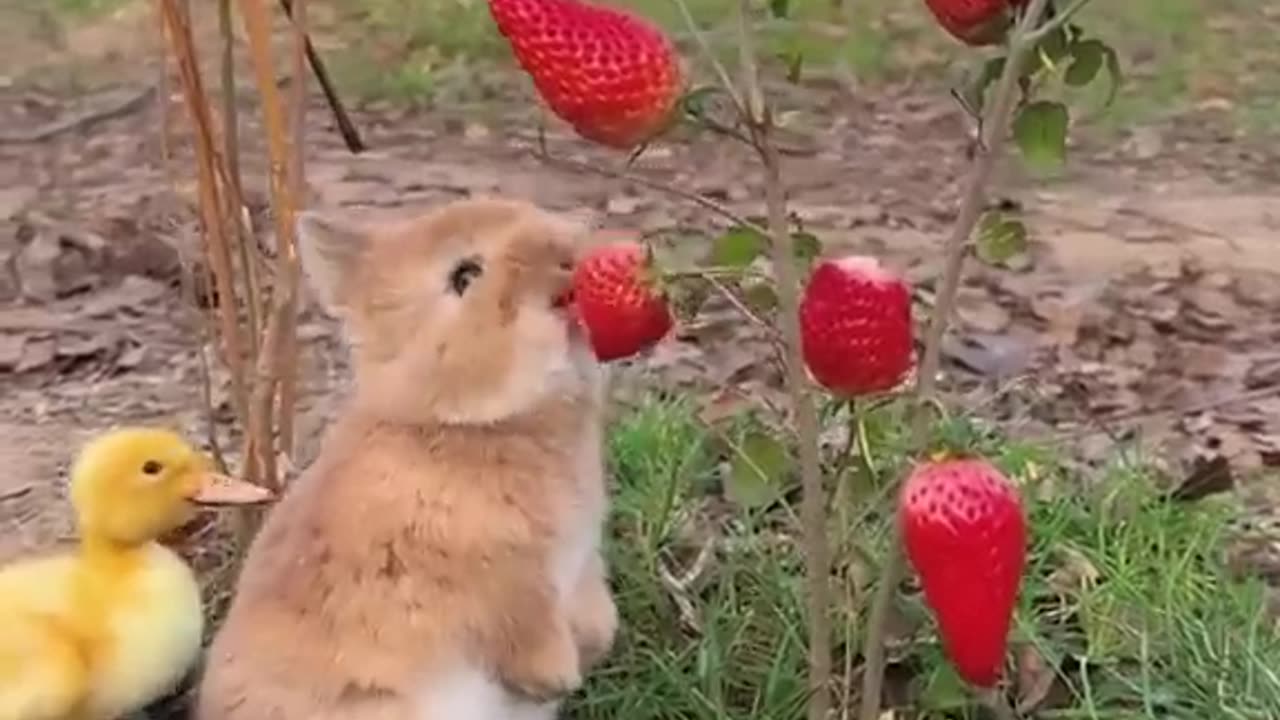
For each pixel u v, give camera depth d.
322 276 1.25
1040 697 1.40
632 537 1.49
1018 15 1.15
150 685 1.26
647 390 1.72
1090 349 2.06
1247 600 1.46
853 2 3.83
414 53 3.49
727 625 1.44
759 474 1.26
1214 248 2.51
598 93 1.11
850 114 3.21
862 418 1.25
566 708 1.40
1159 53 3.62
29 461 1.77
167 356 2.00
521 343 1.22
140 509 1.25
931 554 1.09
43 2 3.69
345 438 1.25
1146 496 1.56
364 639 1.22
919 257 2.45
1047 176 2.85
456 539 1.22
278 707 1.23
